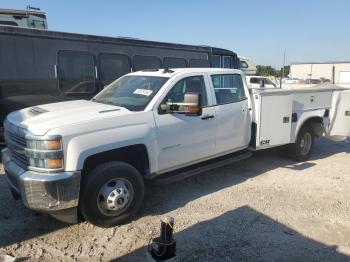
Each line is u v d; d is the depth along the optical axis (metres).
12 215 4.74
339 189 5.96
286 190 5.85
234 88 6.13
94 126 4.17
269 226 4.55
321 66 62.66
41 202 3.89
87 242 4.11
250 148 6.49
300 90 7.04
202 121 5.43
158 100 4.90
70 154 3.96
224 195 5.58
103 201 4.31
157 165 4.89
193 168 5.59
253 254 3.90
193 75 5.49
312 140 7.75
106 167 4.27
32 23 9.88
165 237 3.38
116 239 4.18
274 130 6.60
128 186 4.50
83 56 8.50
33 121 4.14
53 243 4.08
